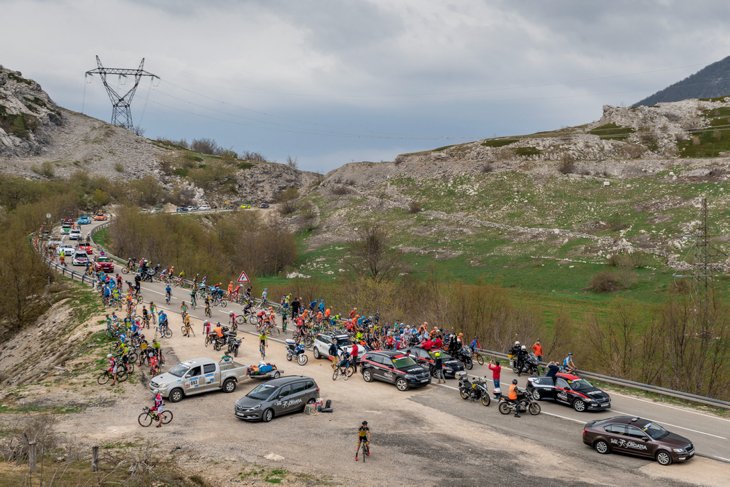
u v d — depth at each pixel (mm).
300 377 25984
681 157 123500
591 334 47188
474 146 155750
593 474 18078
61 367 32906
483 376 31547
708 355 41594
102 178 163875
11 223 87062
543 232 101250
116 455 19188
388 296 61188
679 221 90750
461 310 54875
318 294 70000
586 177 121312
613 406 26359
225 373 28406
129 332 35969
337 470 18266
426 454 19938
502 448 20656
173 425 23000
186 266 80875
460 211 120688
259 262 103500
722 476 17812
